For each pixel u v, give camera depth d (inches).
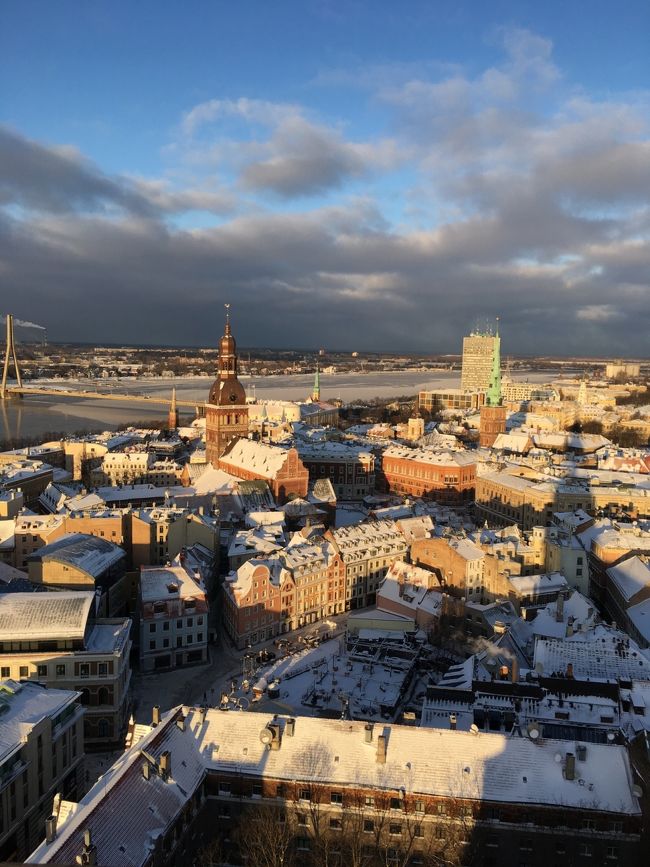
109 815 3543.3
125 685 6176.2
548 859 3895.2
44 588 6978.4
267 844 3850.9
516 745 4101.9
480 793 3912.4
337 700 6063.0
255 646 7746.1
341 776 4023.1
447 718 4938.5
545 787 3919.8
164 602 7224.4
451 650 7111.2
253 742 4212.6
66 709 4975.4
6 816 4281.5
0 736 4466.0
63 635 5841.5
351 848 3885.3
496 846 3919.8
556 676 5226.4
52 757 4783.5
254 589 7731.3
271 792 4060.0
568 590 7381.9
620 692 5009.8
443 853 3929.6
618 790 3892.7
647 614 7224.4
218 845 4094.5
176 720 4311.0
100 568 7337.6
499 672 5526.6
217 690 6766.7
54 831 3518.7
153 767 3924.7
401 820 3956.7
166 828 3663.9
